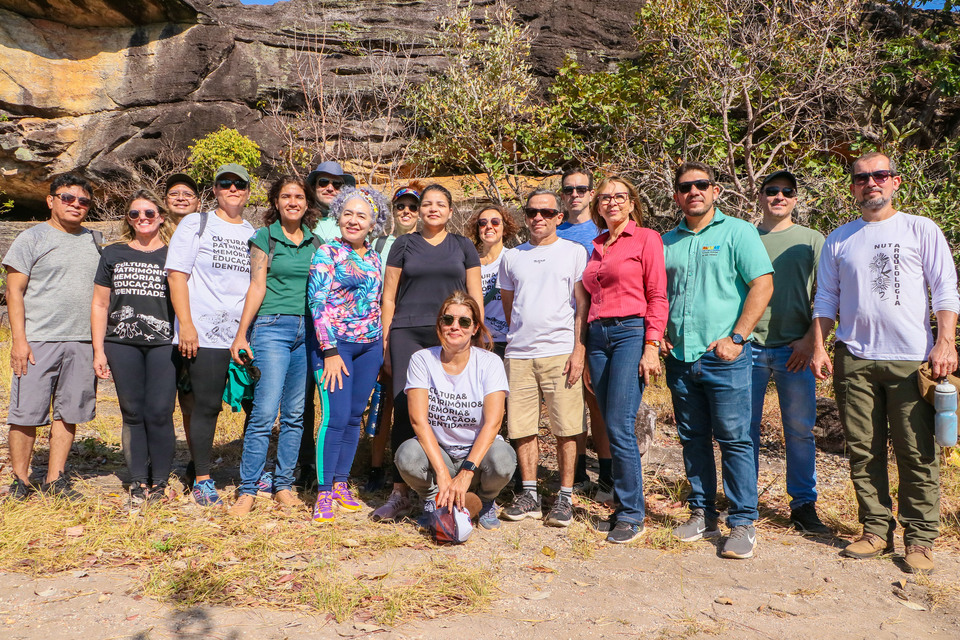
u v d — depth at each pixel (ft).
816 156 31.27
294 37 46.03
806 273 14.03
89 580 10.92
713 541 13.30
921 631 9.89
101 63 45.06
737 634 9.73
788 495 14.93
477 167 37.68
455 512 12.62
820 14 29.76
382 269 15.34
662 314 12.92
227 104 45.06
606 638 9.55
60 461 15.10
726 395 12.75
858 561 12.31
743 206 27.66
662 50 31.89
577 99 33.19
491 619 10.03
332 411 13.99
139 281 14.48
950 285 11.89
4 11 43.65
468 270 15.06
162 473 14.78
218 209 14.96
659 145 30.04
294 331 14.48
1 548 11.83
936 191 25.80
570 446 14.30
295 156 42.93
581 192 16.80
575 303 14.37
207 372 14.39
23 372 14.40
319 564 11.57
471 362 13.61
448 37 38.09
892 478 16.71
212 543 12.36
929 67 30.68
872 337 12.36
